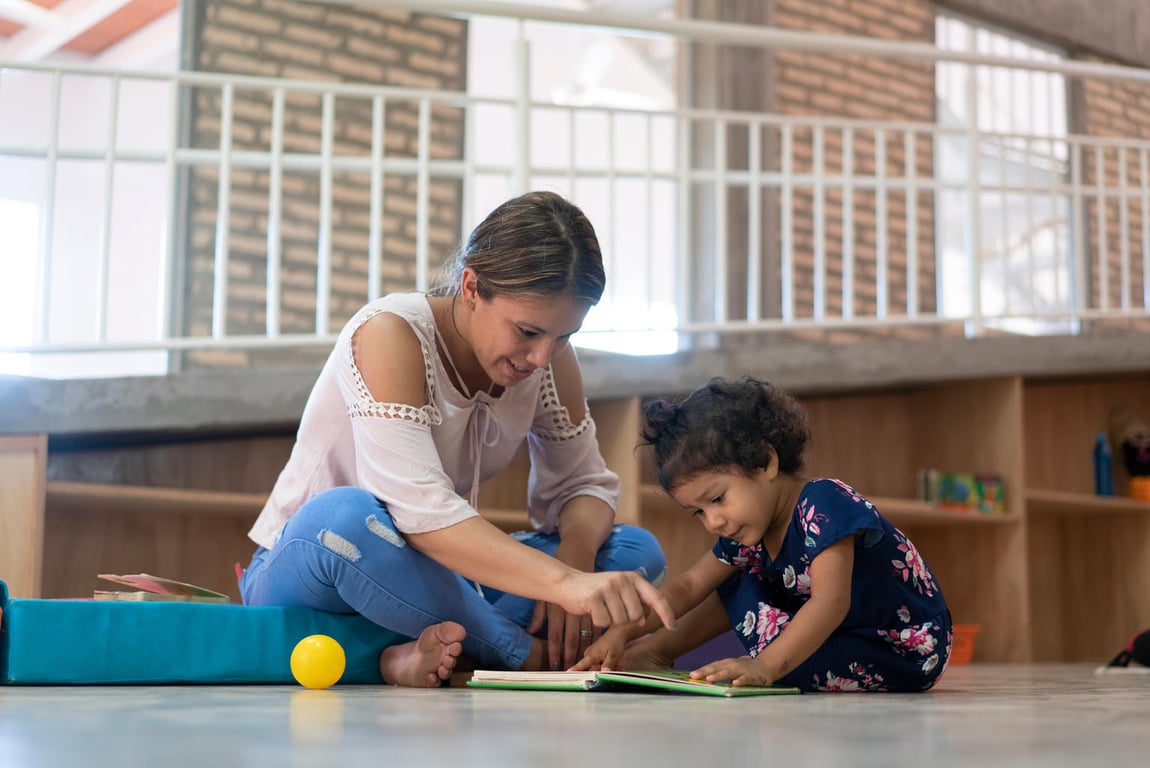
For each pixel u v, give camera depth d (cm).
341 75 451
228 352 418
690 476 167
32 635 155
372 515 165
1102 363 411
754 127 356
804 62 512
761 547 178
